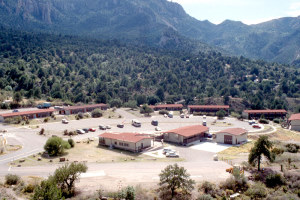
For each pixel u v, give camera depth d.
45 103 156.00
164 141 100.06
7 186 50.09
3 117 119.69
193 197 49.44
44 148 74.75
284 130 125.75
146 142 87.75
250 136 110.75
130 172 61.50
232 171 61.00
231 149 88.06
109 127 121.94
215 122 141.38
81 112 151.75
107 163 68.69
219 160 72.44
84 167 51.56
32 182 52.25
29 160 69.12
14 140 89.94
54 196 40.47
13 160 68.62
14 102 156.88
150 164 68.19
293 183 54.25
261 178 57.28
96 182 54.91
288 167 63.31
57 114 143.75
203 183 52.91
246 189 52.78
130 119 147.00
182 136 94.81
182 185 50.47
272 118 165.00
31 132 103.75
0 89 191.62
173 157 76.75
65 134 104.69
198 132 100.31
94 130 114.88
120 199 46.47
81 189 51.06
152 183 54.69
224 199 48.03
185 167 65.19
